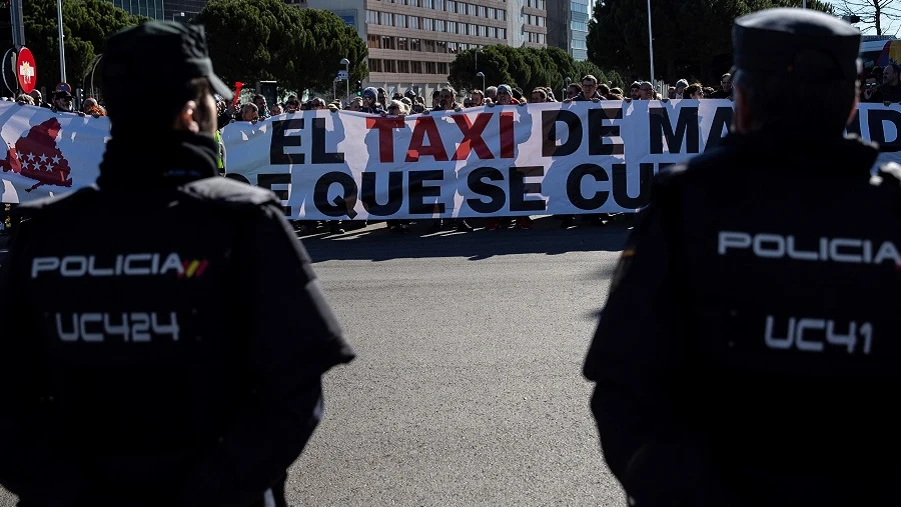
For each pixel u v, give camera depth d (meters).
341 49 72.62
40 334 1.86
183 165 1.86
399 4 126.06
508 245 10.71
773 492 1.57
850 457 1.56
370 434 4.68
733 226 1.61
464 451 4.42
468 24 141.62
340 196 11.98
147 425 1.78
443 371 5.70
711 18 51.34
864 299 1.55
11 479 1.81
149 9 113.88
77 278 1.81
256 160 11.96
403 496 3.97
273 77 66.50
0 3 15.45
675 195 1.67
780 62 1.61
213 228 1.80
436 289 8.26
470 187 11.98
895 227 1.59
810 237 1.58
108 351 1.79
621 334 1.62
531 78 106.62
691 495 1.52
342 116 11.94
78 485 1.78
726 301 1.59
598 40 57.97
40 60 53.22
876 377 1.55
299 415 1.76
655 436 1.56
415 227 12.65
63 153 11.91
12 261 1.90
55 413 1.87
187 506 1.75
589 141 11.93
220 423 1.80
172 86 1.83
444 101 12.90
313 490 4.06
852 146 1.63
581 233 11.48
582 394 5.18
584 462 4.25
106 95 1.85
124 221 1.82
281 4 68.06
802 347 1.56
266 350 1.76
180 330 1.77
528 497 3.92
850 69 1.63
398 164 11.97
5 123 11.69
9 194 11.73
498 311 7.29
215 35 63.88
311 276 1.84
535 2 162.38
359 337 6.61
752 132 1.66
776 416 1.57
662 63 54.66
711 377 1.62
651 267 1.63
